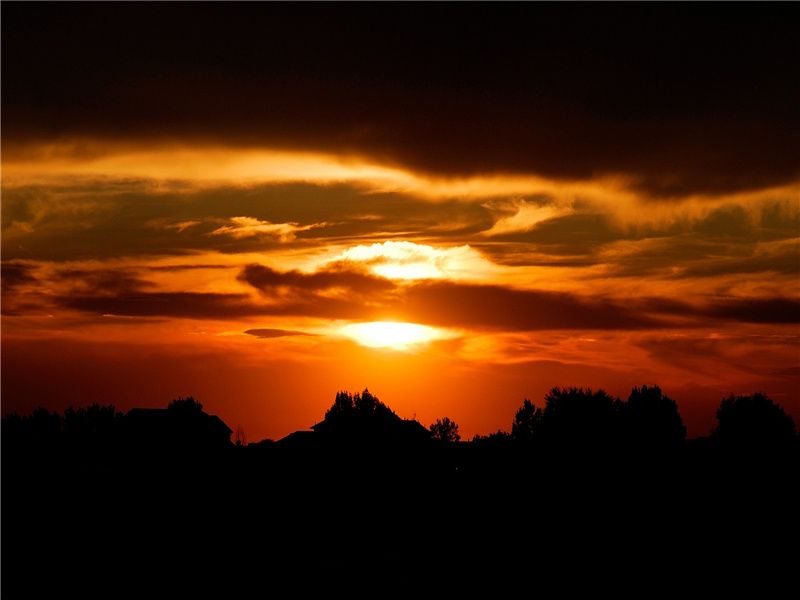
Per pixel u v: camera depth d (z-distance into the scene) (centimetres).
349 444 6588
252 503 5344
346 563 3834
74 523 4597
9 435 6506
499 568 3694
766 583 3397
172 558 3922
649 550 4072
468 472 6294
